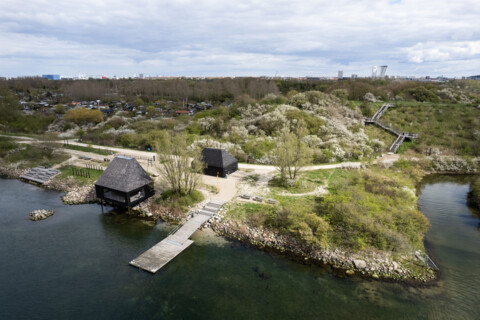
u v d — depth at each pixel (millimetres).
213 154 45125
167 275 24156
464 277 24422
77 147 63594
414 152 63594
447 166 57031
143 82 195250
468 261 26719
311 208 32062
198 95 160875
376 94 97688
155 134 64688
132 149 62938
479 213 37406
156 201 36906
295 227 28812
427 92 94188
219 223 32031
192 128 74062
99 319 19562
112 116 111125
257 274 24531
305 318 19875
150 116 111500
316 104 79750
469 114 75500
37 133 84812
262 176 44969
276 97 96250
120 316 19812
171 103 149250
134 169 36312
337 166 50844
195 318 19672
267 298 21734
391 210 30938
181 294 22000
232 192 38781
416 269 25250
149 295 21859
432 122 75062
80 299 21344
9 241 29203
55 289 22359
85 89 156875
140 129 80500
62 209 36688
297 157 40312
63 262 25812
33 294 21797
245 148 56438
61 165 51500
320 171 47719
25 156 56906
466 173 56375
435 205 39969
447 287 23172
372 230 27438
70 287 22594
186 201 35875
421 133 70812
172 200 36188
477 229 33031
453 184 49656
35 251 27484
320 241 26781
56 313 20031
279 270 25109
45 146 54594
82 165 51281
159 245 28047
